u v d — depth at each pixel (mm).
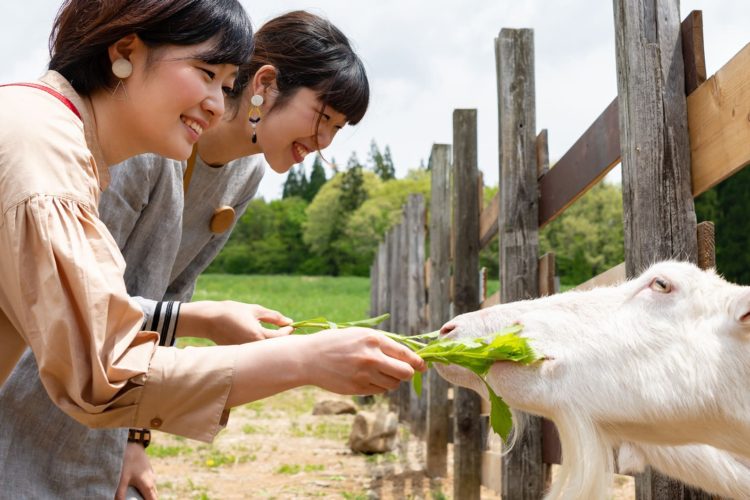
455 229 6035
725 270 20328
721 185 20719
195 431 1781
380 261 14047
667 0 2795
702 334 2480
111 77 2008
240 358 1809
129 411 1758
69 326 1667
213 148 2979
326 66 2902
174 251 2881
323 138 3029
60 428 2469
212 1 1993
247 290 48812
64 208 1712
